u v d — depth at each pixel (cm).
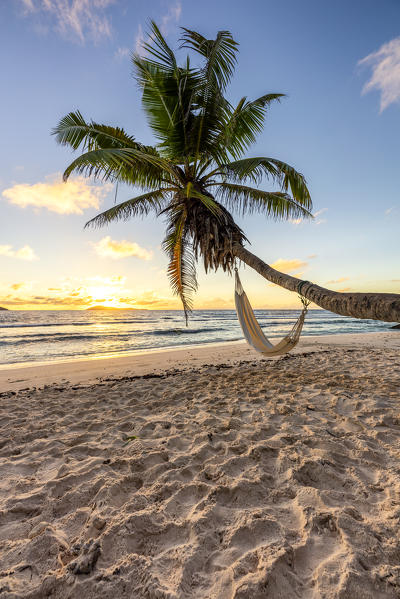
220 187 562
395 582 130
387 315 185
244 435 303
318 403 402
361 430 312
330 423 331
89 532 172
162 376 649
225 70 464
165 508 192
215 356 948
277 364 715
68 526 180
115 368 794
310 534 162
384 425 317
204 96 484
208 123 525
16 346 1440
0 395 534
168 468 243
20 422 383
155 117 540
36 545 161
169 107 519
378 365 638
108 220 652
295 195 553
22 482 231
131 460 255
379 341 1215
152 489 213
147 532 170
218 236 466
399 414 345
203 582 135
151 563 147
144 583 134
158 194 614
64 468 249
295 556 148
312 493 199
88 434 329
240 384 532
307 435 297
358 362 682
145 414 398
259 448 265
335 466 236
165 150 583
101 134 543
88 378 684
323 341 1226
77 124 522
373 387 464
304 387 479
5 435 337
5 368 890
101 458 264
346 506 186
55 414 413
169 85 499
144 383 577
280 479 222
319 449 265
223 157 570
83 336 1875
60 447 298
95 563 148
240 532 165
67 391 547
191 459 258
